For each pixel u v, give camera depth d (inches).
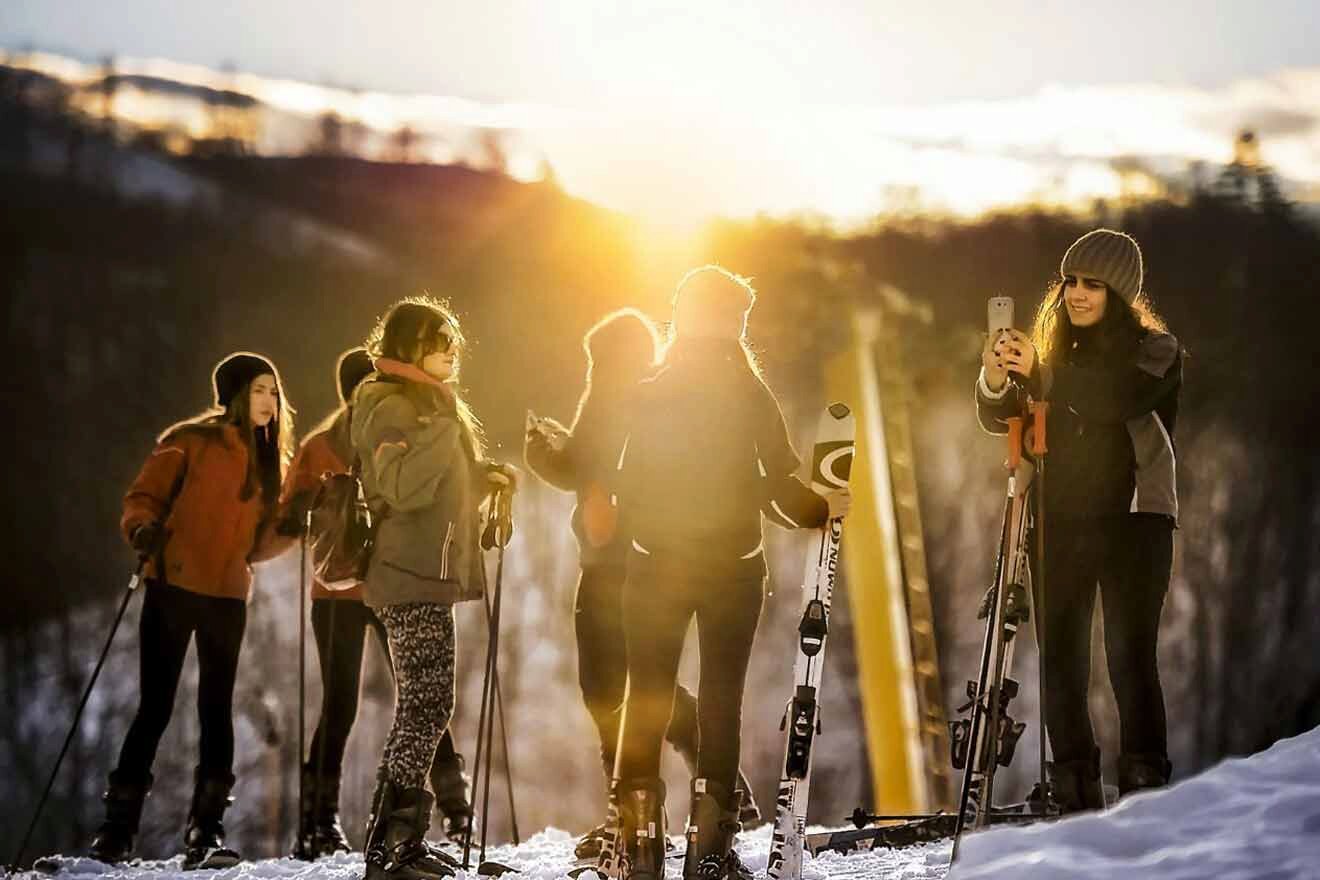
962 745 364.8
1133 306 366.0
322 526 370.6
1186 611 2487.7
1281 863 236.1
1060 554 360.8
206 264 4315.9
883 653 1028.5
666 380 328.5
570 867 402.6
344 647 473.1
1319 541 2596.0
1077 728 359.6
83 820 1989.4
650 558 324.5
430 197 4719.5
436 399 373.1
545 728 2151.8
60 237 4259.4
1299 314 3011.8
